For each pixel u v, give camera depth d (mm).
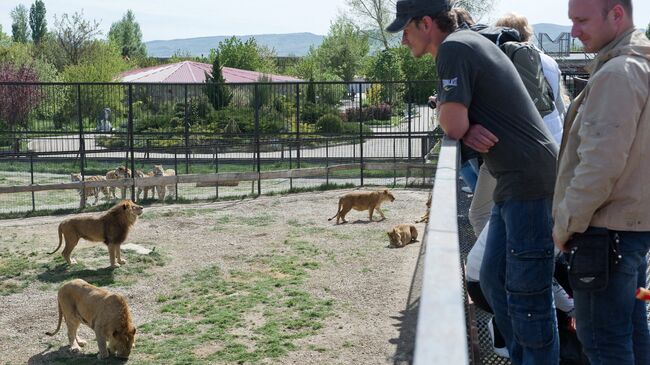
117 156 35875
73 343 11094
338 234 19250
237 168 31438
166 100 32625
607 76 2660
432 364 1056
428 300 1294
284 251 17172
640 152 2717
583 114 2729
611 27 2818
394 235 17516
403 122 31000
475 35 3191
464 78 3068
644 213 2768
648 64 2699
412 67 54219
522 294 3205
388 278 14617
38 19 133375
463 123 3076
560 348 3818
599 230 2805
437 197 2043
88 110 30906
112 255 15703
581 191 2680
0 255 16656
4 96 28000
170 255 16859
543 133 3199
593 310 2869
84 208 22922
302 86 30625
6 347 11188
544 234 3184
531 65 4656
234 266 15867
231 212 22516
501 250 3432
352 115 30594
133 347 10938
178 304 13180
